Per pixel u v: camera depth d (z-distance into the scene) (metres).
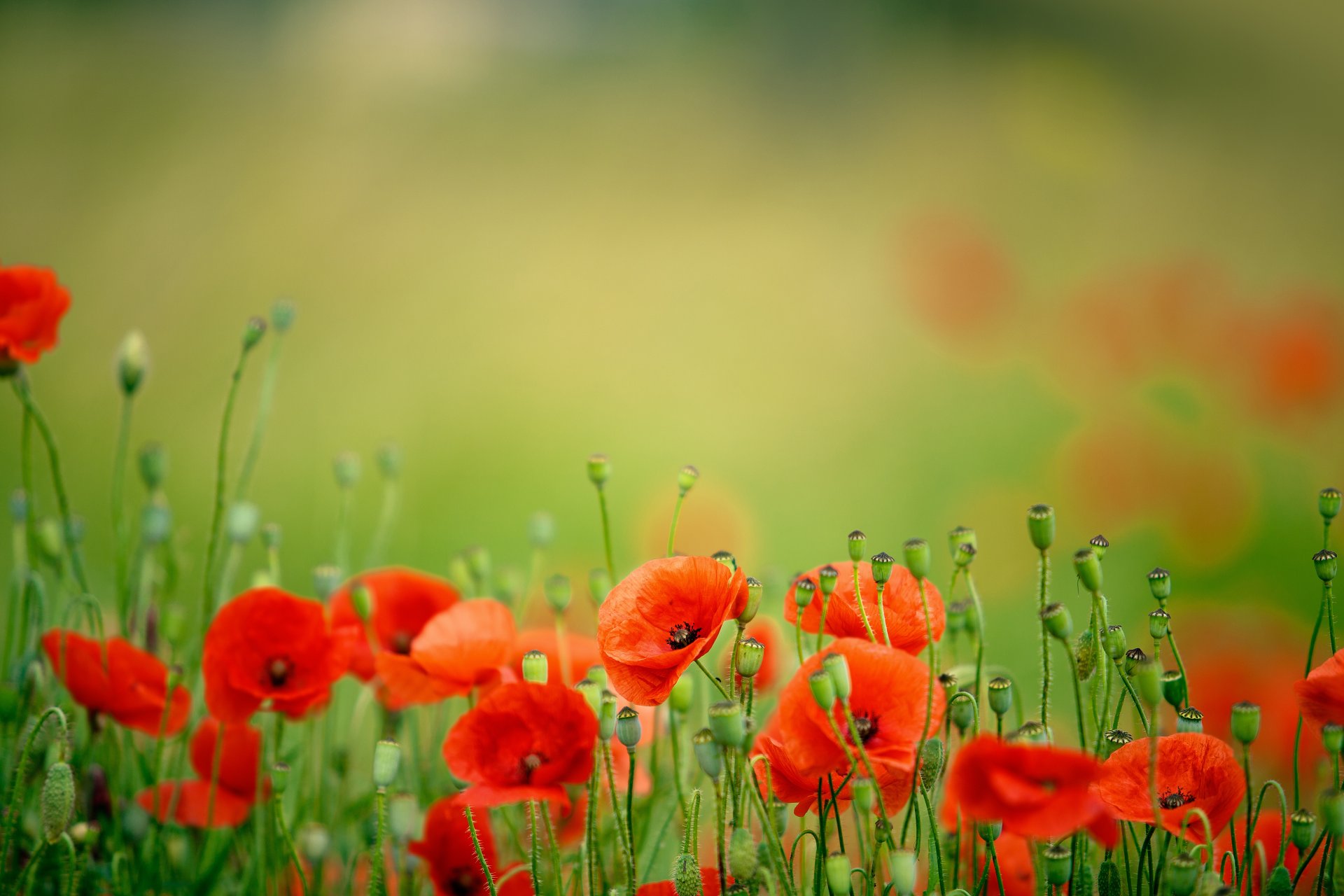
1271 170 14.83
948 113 16.78
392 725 3.04
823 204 14.82
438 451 9.06
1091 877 2.21
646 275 12.97
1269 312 8.65
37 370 10.41
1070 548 7.21
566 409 10.08
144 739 3.43
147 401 9.87
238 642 2.66
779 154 16.44
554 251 13.78
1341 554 7.01
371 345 11.45
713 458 9.24
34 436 8.49
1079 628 6.06
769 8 18.61
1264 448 8.12
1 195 14.51
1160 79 16.97
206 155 15.63
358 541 7.37
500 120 17.09
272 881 2.79
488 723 2.21
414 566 7.18
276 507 7.76
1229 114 16.06
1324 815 1.95
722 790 2.04
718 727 1.92
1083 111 16.00
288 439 9.26
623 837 2.15
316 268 13.30
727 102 17.48
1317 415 8.09
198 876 2.76
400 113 17.11
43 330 2.94
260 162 15.40
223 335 11.72
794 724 2.03
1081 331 9.14
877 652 2.06
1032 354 9.98
